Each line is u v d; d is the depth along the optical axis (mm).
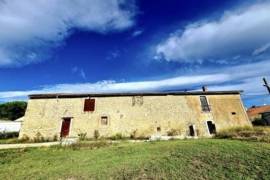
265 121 26375
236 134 13477
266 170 5816
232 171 6031
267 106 33844
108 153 10102
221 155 7660
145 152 9578
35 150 11836
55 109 18703
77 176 6430
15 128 25281
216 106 20938
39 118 18156
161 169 6566
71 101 19250
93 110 19125
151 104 20062
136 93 20281
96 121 18656
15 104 36469
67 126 18328
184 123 19609
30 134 17453
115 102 19719
